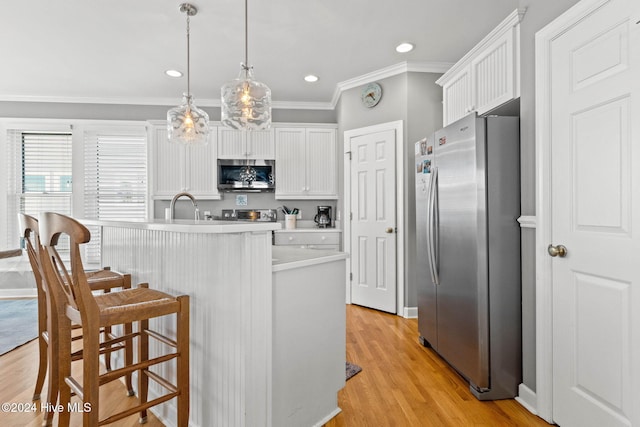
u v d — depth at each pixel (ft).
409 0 7.98
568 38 5.31
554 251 5.49
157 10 8.25
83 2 7.91
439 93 11.53
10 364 7.79
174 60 11.07
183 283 5.41
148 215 14.37
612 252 4.59
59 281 4.88
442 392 6.66
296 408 5.24
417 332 9.93
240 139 14.56
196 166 14.47
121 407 6.03
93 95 14.35
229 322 4.62
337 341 6.12
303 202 15.75
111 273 6.64
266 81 12.89
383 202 12.01
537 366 5.91
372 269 12.34
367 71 11.98
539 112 5.88
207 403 5.00
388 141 11.84
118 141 14.71
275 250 6.73
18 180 14.28
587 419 5.00
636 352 4.29
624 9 4.39
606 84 4.67
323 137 14.75
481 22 8.95
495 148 6.42
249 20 8.72
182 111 9.16
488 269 6.37
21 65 11.37
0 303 12.83
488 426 5.61
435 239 7.82
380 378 7.20
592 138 4.91
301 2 8.00
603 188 4.73
